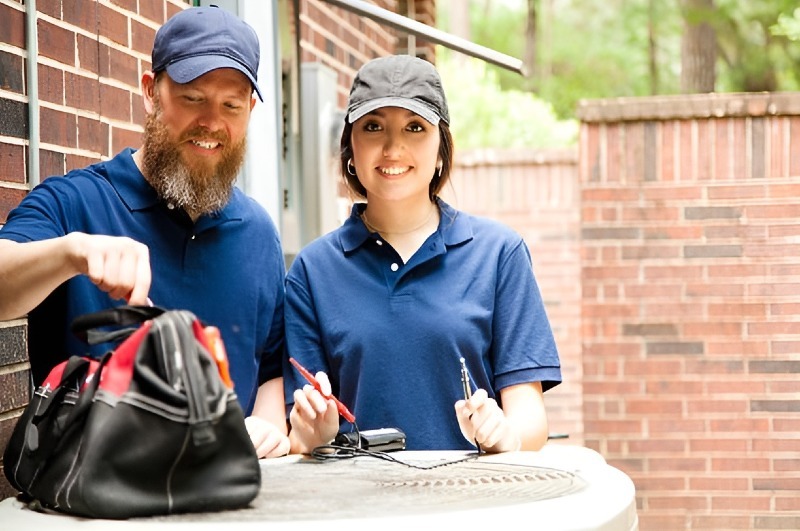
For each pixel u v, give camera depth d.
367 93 2.70
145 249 1.90
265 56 4.33
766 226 7.38
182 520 1.71
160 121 2.45
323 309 2.73
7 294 1.96
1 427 2.51
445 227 2.79
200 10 2.42
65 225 2.40
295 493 1.92
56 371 1.98
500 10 28.58
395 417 2.67
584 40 27.55
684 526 7.41
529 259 2.82
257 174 4.34
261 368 2.77
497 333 2.74
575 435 10.41
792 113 7.33
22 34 2.66
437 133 2.74
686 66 18.84
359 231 2.78
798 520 7.29
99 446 1.71
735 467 7.37
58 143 2.85
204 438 1.72
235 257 2.61
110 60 3.19
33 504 1.84
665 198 7.50
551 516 1.72
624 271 7.56
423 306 2.70
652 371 7.49
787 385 7.33
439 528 1.66
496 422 2.40
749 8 18.89
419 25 3.96
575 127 20.12
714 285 7.45
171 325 1.75
